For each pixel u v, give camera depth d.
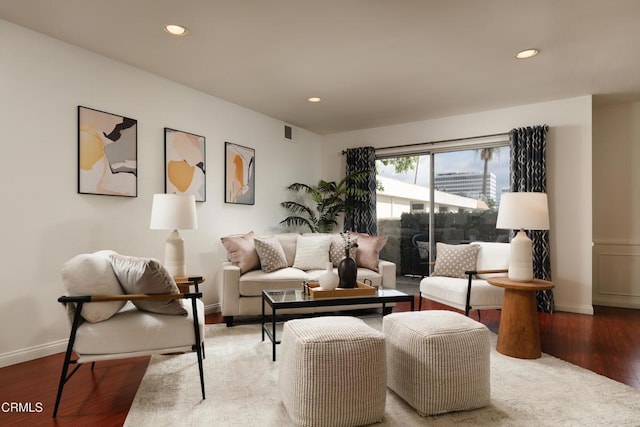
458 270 3.86
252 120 4.79
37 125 2.76
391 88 3.98
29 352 2.69
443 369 1.95
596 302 4.82
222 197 4.37
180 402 2.06
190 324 2.14
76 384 2.30
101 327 2.02
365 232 5.50
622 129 4.70
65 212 2.92
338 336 1.86
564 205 4.34
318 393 1.78
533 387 2.30
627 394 2.21
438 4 2.43
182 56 3.22
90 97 3.10
